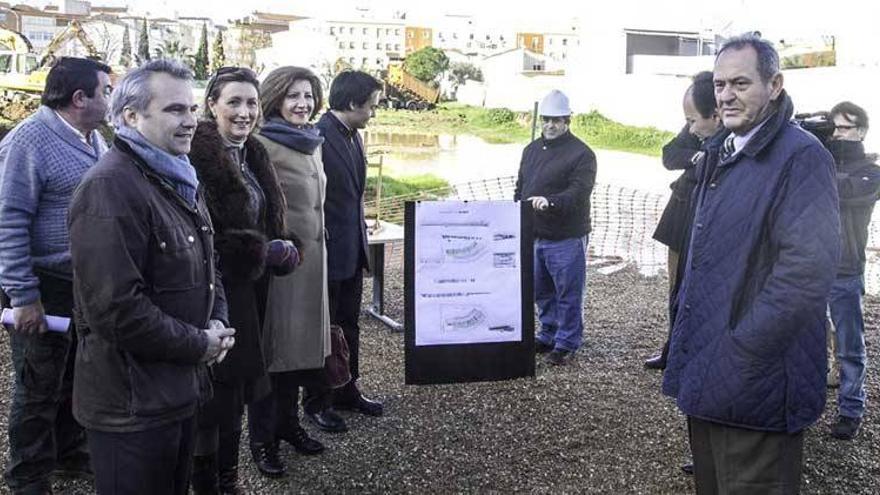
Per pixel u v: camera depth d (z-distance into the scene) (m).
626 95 38.44
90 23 77.12
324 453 4.06
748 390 2.59
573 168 5.45
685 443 4.24
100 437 2.37
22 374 3.36
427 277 4.52
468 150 28.55
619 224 11.09
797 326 2.51
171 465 2.46
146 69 2.39
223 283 3.08
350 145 4.34
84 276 2.25
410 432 4.35
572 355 5.72
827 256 2.48
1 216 3.17
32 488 3.39
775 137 2.60
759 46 2.60
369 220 7.23
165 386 2.40
